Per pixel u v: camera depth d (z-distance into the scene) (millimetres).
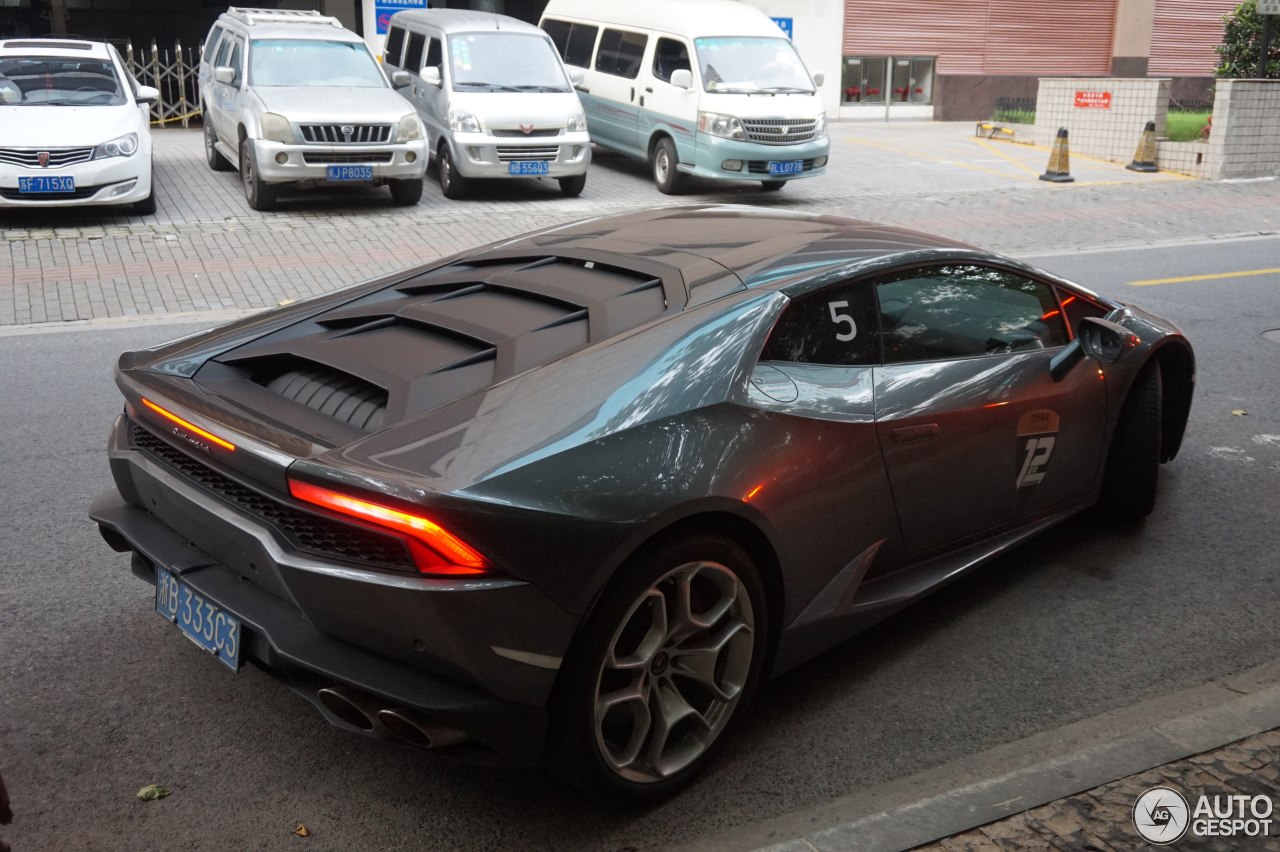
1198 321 8688
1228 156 17219
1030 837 2695
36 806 2938
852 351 3492
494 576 2541
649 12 15320
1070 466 4316
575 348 3104
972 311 3971
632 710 2854
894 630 3977
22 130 10867
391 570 2557
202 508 2900
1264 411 6480
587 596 2635
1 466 5352
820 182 15938
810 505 3178
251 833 2850
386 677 2619
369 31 19531
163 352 3494
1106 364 4434
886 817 2775
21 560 4375
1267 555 4602
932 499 3664
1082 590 4281
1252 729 3186
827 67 24703
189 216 11844
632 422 2854
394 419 2838
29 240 10594
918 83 25812
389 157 12219
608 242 3877
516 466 2635
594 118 16453
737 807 2982
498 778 3096
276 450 2715
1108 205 14758
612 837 2854
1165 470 5551
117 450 3279
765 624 3131
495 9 22250
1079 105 19484
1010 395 3920
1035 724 3393
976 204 14508
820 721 3400
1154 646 3871
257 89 12211
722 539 2920
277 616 2797
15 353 7328
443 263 4031
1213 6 28656
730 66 14266
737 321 3229
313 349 3307
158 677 3574
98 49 12234
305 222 11820
